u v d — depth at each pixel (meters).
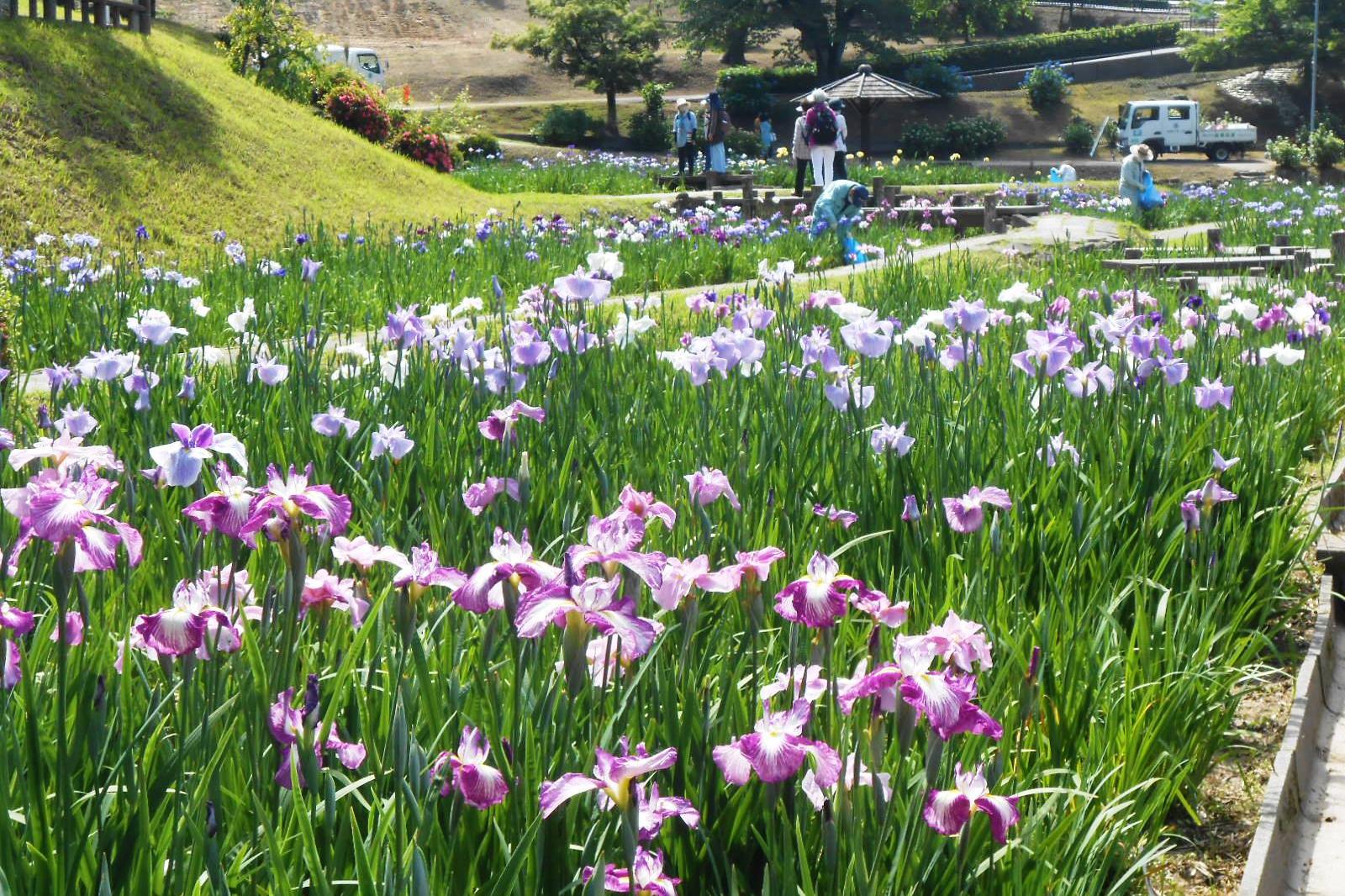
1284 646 5.06
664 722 2.83
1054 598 4.02
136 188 17.67
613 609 2.18
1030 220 22.83
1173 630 4.23
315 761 2.33
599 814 2.46
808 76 67.19
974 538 4.33
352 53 48.12
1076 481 5.12
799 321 7.45
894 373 6.50
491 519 4.09
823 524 4.45
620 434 5.42
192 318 9.61
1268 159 57.31
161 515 3.79
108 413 5.67
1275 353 6.28
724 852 2.71
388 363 5.84
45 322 9.40
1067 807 3.21
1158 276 14.73
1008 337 8.00
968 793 2.45
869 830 2.69
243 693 2.59
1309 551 5.73
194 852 2.27
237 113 21.52
